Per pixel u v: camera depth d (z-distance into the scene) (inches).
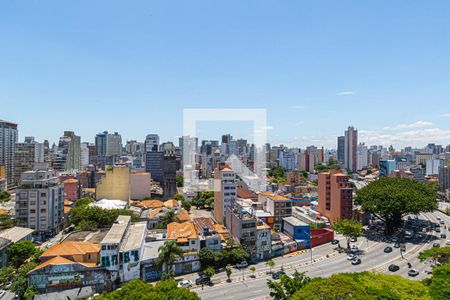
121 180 5935.0
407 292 1786.4
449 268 2057.1
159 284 1882.4
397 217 4498.0
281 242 3686.0
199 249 3159.5
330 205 4948.3
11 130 7760.8
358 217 4997.5
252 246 3420.3
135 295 1745.8
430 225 4859.7
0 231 3592.5
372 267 3174.2
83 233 3363.7
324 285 1716.3
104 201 5255.9
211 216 5083.7
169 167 6195.9
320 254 3614.7
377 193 4355.3
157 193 6781.5
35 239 3941.9
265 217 4407.0
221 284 2773.1
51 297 2421.3
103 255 2576.3
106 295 1820.9
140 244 2849.4
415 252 3604.8
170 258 2689.5
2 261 2942.9
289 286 2103.8
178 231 3383.4
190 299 1752.0
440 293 1852.9
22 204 3964.1
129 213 4350.4
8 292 2571.4
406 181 4931.1
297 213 5128.0
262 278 2913.4
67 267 2482.8
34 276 2433.6
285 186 7042.3
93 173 7504.9
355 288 1683.1
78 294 2470.5
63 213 4549.7
